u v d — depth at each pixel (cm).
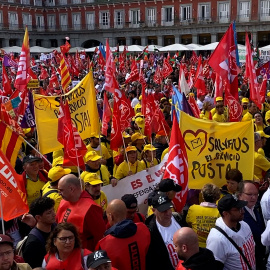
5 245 419
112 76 1016
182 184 653
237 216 492
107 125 1009
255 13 5838
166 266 511
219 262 486
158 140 1048
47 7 7231
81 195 567
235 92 1090
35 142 1059
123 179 763
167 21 6494
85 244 552
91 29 7019
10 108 1066
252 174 715
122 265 483
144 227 515
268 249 595
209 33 6231
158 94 1783
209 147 729
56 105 898
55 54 3688
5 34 6669
